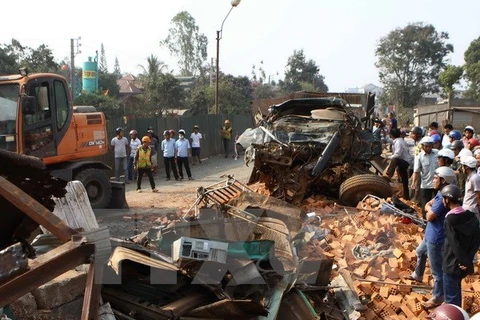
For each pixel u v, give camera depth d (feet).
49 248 14.38
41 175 12.17
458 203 17.54
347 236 24.58
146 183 51.16
